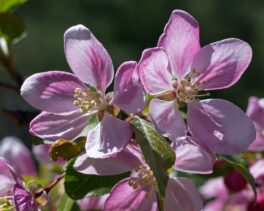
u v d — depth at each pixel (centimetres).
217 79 28
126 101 26
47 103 27
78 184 28
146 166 27
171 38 27
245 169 29
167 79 27
